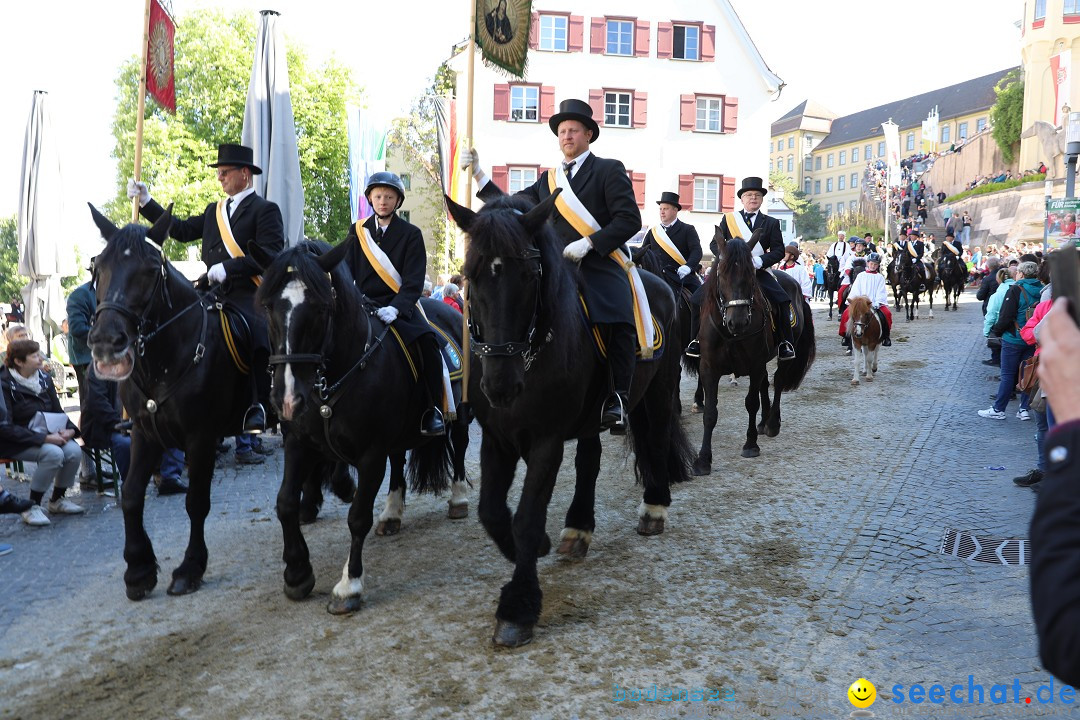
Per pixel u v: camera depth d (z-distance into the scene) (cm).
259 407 523
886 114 9038
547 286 392
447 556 540
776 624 418
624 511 635
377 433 456
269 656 393
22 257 1266
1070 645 117
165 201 2697
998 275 1563
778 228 849
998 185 3809
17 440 631
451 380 583
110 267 437
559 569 503
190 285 495
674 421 589
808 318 918
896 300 2253
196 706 347
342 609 441
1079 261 134
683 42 2936
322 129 3088
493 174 2836
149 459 484
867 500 644
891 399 1101
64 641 418
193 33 2898
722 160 2973
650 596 457
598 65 2878
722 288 732
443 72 3111
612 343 452
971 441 852
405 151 3247
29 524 638
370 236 522
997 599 447
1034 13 3875
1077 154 1503
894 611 433
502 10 534
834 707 338
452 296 1095
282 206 960
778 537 559
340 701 348
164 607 461
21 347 668
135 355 452
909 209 4662
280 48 967
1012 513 605
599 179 469
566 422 418
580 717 331
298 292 402
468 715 334
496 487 436
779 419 904
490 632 413
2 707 352
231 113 2909
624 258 491
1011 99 4338
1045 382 133
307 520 627
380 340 469
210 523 634
